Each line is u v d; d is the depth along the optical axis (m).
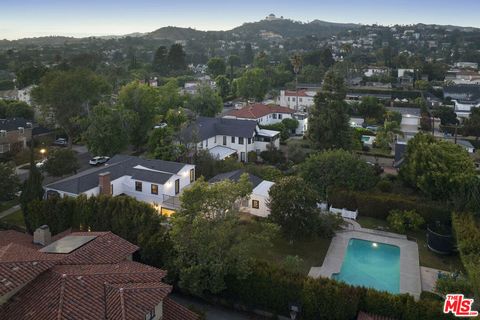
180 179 48.16
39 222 37.25
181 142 58.91
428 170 44.47
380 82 152.75
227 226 28.47
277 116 90.44
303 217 37.69
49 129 80.94
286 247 38.72
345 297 26.28
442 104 115.00
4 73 181.00
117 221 33.75
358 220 45.38
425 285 33.00
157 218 33.59
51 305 19.48
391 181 53.91
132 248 26.88
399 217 42.56
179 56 191.62
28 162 66.25
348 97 117.69
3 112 88.38
